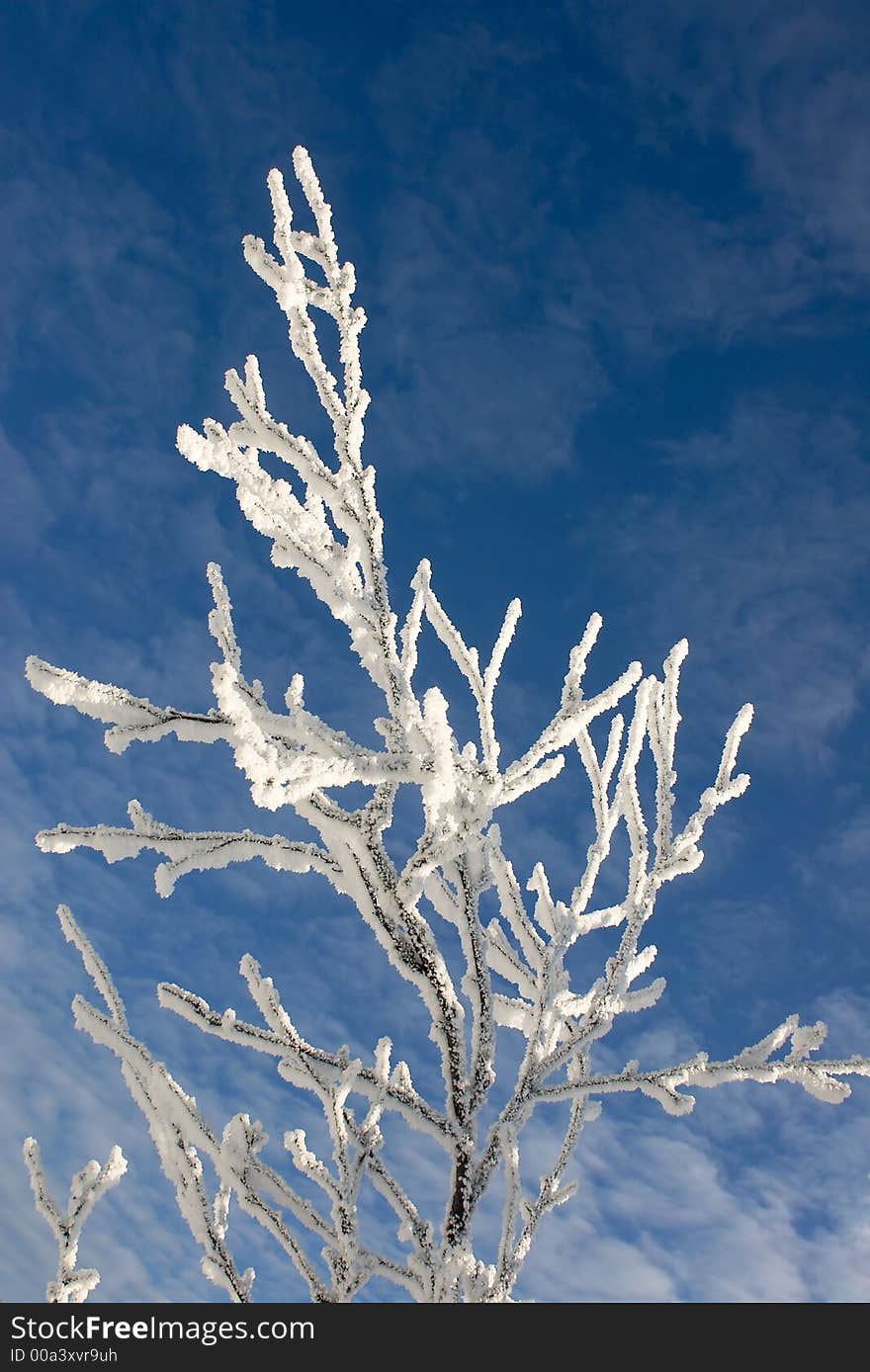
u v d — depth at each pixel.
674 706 3.54
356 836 2.96
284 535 2.95
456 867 3.11
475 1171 2.87
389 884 2.99
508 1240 2.87
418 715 2.67
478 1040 3.03
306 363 3.16
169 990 3.05
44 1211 3.07
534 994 3.44
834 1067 2.91
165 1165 2.94
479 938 3.11
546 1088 3.11
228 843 2.96
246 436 3.13
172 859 2.92
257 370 3.21
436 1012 3.01
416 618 3.31
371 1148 2.79
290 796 2.32
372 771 2.49
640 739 3.53
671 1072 3.05
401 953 3.03
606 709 3.11
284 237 3.10
